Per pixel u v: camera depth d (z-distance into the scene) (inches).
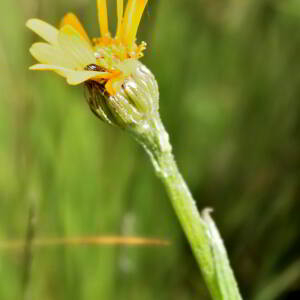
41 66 6.1
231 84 9.1
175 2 8.9
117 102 6.4
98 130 8.5
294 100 8.9
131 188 8.2
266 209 8.5
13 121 8.5
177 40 8.8
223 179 8.8
